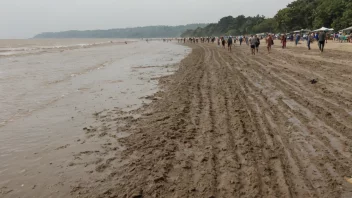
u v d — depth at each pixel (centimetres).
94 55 3478
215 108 762
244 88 989
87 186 408
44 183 424
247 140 532
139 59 2680
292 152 473
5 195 394
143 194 377
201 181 399
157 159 478
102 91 1120
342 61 1587
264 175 404
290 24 8356
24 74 1670
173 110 770
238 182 390
